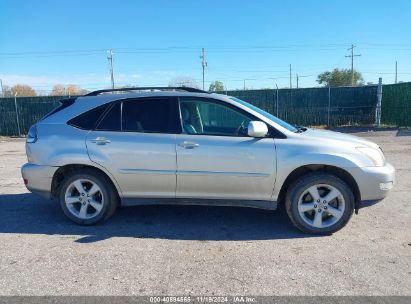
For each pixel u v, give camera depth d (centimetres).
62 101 518
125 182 476
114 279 348
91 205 491
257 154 446
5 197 647
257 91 1870
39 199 631
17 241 445
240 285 334
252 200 462
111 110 485
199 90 489
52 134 488
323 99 1831
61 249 419
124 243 435
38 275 358
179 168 460
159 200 480
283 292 321
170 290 327
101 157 472
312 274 353
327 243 427
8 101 1917
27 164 504
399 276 346
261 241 436
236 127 466
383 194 448
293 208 450
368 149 452
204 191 464
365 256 391
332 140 453
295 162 441
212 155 452
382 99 1808
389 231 461
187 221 509
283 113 1873
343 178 457
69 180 487
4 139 1811
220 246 423
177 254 402
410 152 1042
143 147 465
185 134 464
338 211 446
